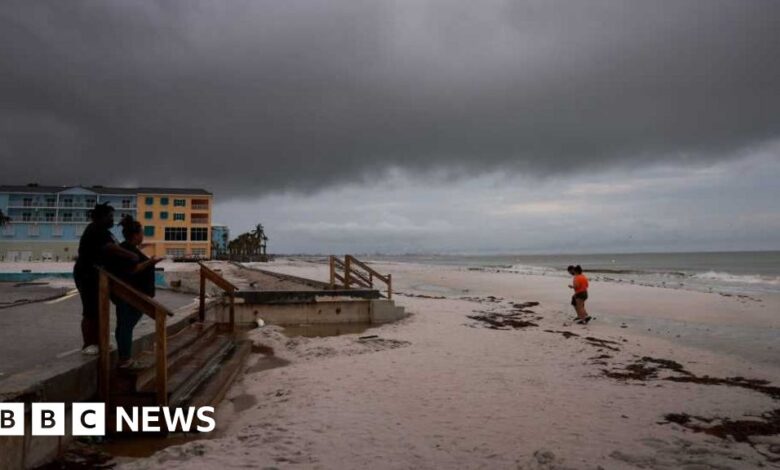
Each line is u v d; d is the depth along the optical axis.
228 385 7.73
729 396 7.70
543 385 8.05
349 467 4.58
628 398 7.40
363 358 10.12
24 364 6.05
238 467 4.51
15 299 15.35
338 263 20.58
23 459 4.35
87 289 5.92
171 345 7.87
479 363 9.76
